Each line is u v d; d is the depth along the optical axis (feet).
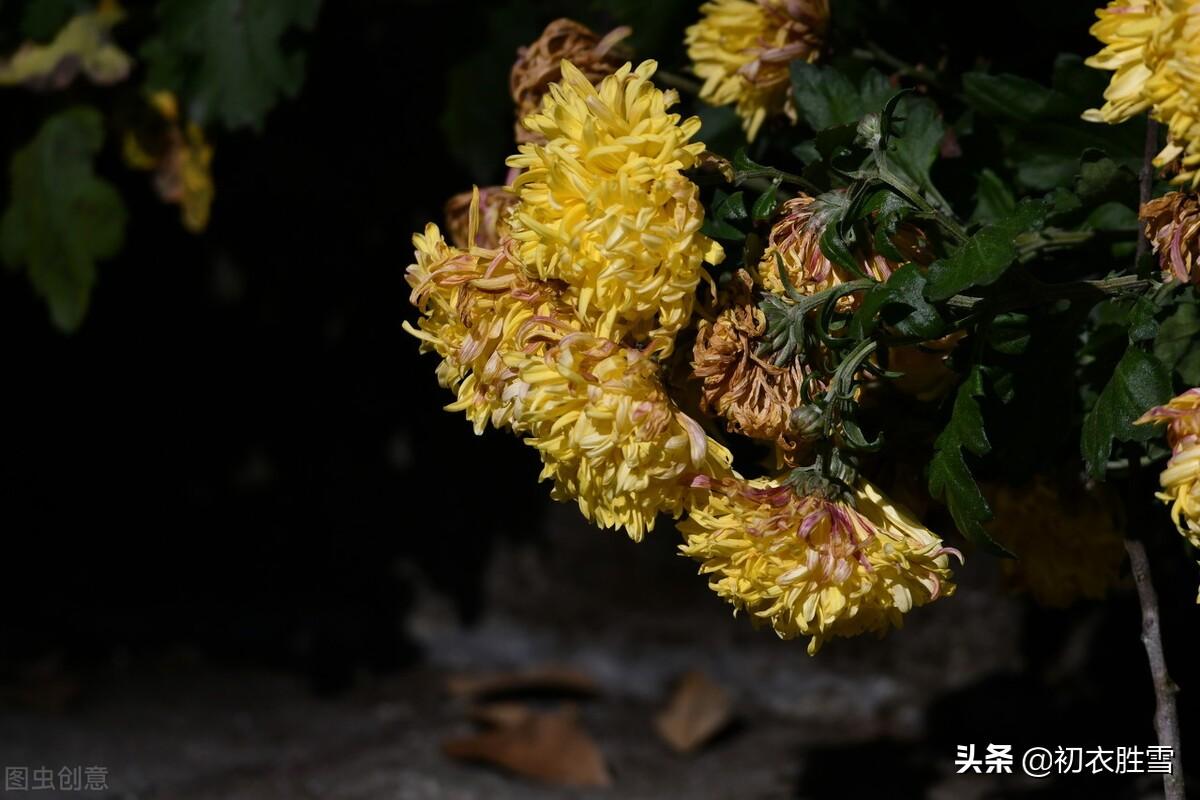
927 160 4.41
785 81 4.61
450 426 9.41
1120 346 4.18
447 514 9.51
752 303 3.66
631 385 3.36
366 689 9.14
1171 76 3.21
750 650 8.80
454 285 3.69
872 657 8.45
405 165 8.92
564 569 9.27
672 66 5.55
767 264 3.67
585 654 9.16
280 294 9.59
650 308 3.39
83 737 8.20
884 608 3.52
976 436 3.68
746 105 4.71
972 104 4.57
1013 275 3.75
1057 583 4.84
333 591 9.86
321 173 9.06
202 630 9.91
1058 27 4.90
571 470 3.62
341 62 8.75
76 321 7.36
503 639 9.40
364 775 7.54
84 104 7.44
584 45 4.75
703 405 3.63
